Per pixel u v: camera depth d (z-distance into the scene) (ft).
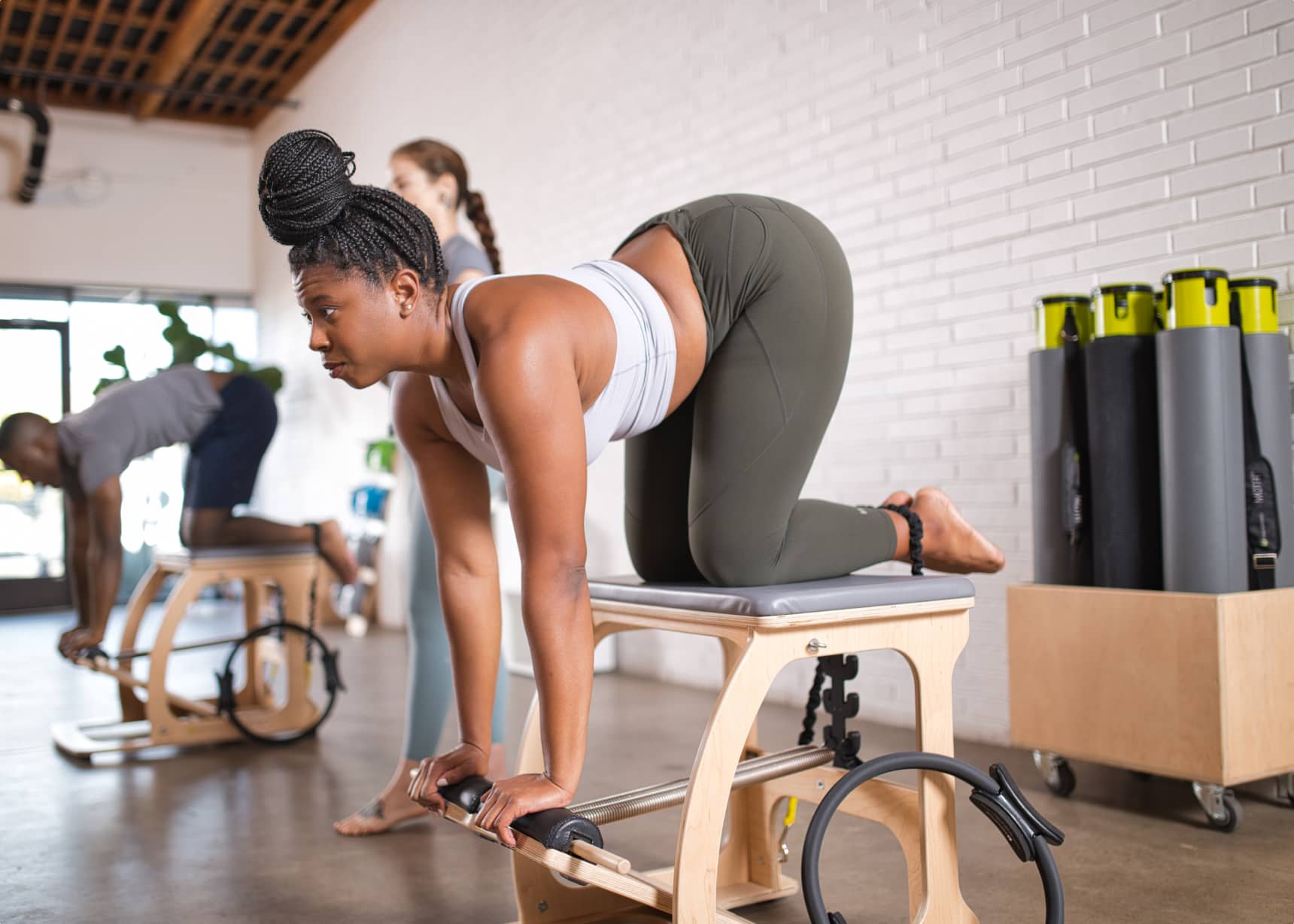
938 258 10.46
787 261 4.81
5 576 25.66
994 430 9.94
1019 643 8.20
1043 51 9.51
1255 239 8.09
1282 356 7.52
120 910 5.98
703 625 4.61
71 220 26.71
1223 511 7.29
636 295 4.52
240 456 10.95
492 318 4.07
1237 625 7.08
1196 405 7.32
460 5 19.34
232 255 28.66
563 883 5.53
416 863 6.72
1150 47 8.72
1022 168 9.70
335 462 24.20
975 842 6.91
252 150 29.04
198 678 15.26
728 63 12.97
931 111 10.50
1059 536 8.21
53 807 8.25
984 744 9.88
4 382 26.32
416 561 7.52
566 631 4.05
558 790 4.07
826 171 11.64
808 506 5.16
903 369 10.82
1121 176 8.95
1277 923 5.44
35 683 14.85
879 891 6.02
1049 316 8.36
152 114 27.20
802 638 4.48
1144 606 7.43
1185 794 7.98
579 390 4.21
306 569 10.96
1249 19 8.11
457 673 4.80
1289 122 7.89
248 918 5.82
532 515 3.98
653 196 14.33
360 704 12.74
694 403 5.09
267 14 23.49
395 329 4.09
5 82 26.07
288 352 26.55
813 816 4.44
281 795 8.54
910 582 4.84
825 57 11.65
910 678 10.57
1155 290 8.71
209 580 10.51
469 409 4.48
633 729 10.69
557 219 16.43
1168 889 5.96
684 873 4.15
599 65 15.43
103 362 26.78
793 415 4.80
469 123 19.08
